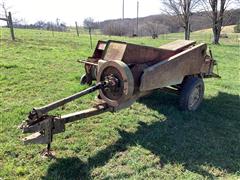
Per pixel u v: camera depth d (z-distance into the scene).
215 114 4.00
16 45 8.80
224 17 18.84
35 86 4.65
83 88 4.54
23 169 2.48
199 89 4.02
